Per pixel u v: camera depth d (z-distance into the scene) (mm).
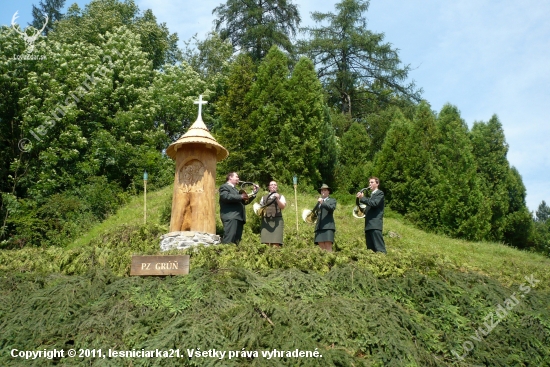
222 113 18062
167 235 8586
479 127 19844
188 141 8852
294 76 18641
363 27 29859
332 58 29969
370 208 8820
